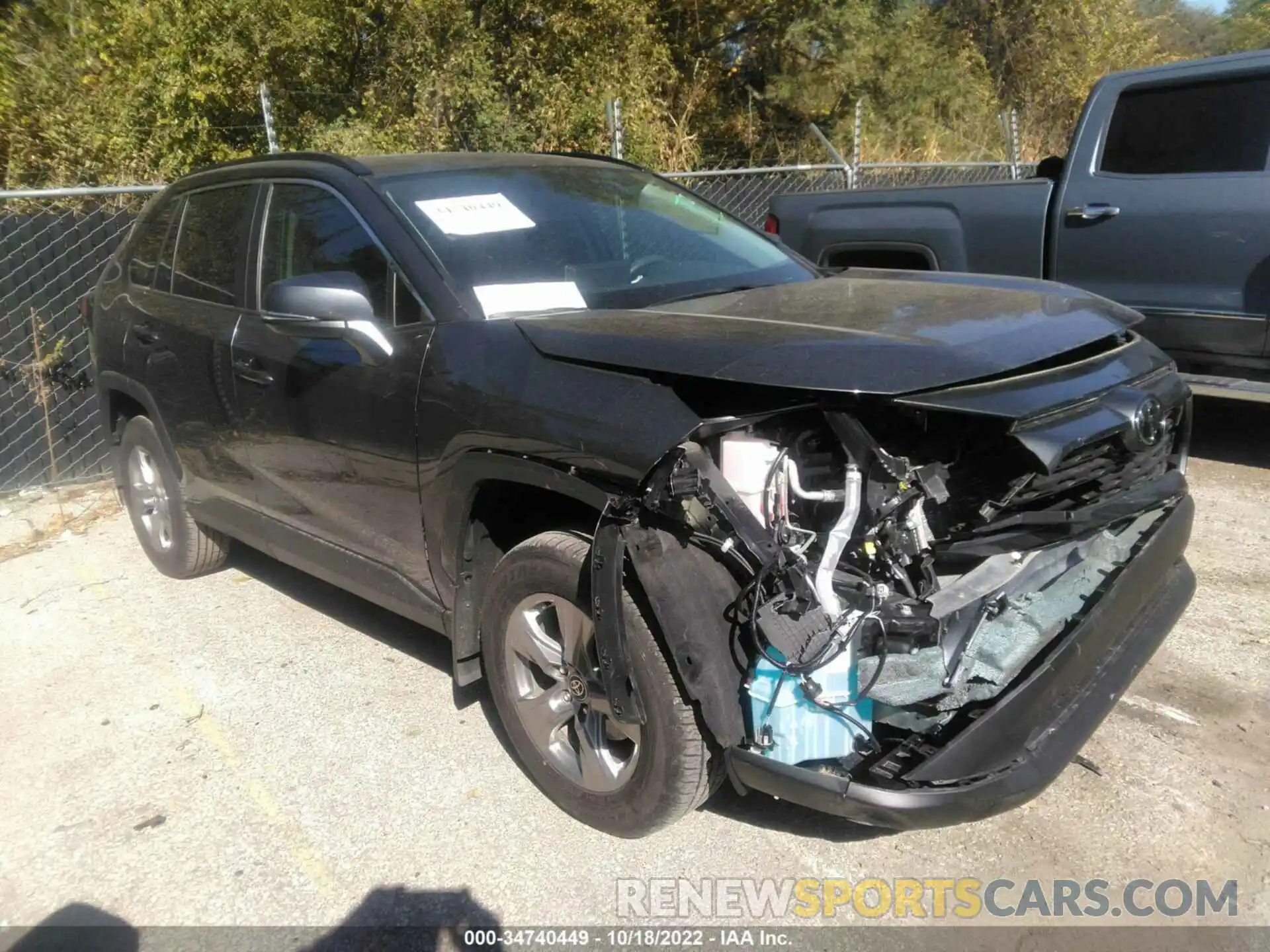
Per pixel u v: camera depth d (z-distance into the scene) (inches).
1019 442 99.5
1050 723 106.8
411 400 127.9
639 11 492.4
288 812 129.5
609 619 105.0
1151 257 225.9
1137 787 125.0
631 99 475.2
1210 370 228.5
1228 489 223.9
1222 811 120.4
